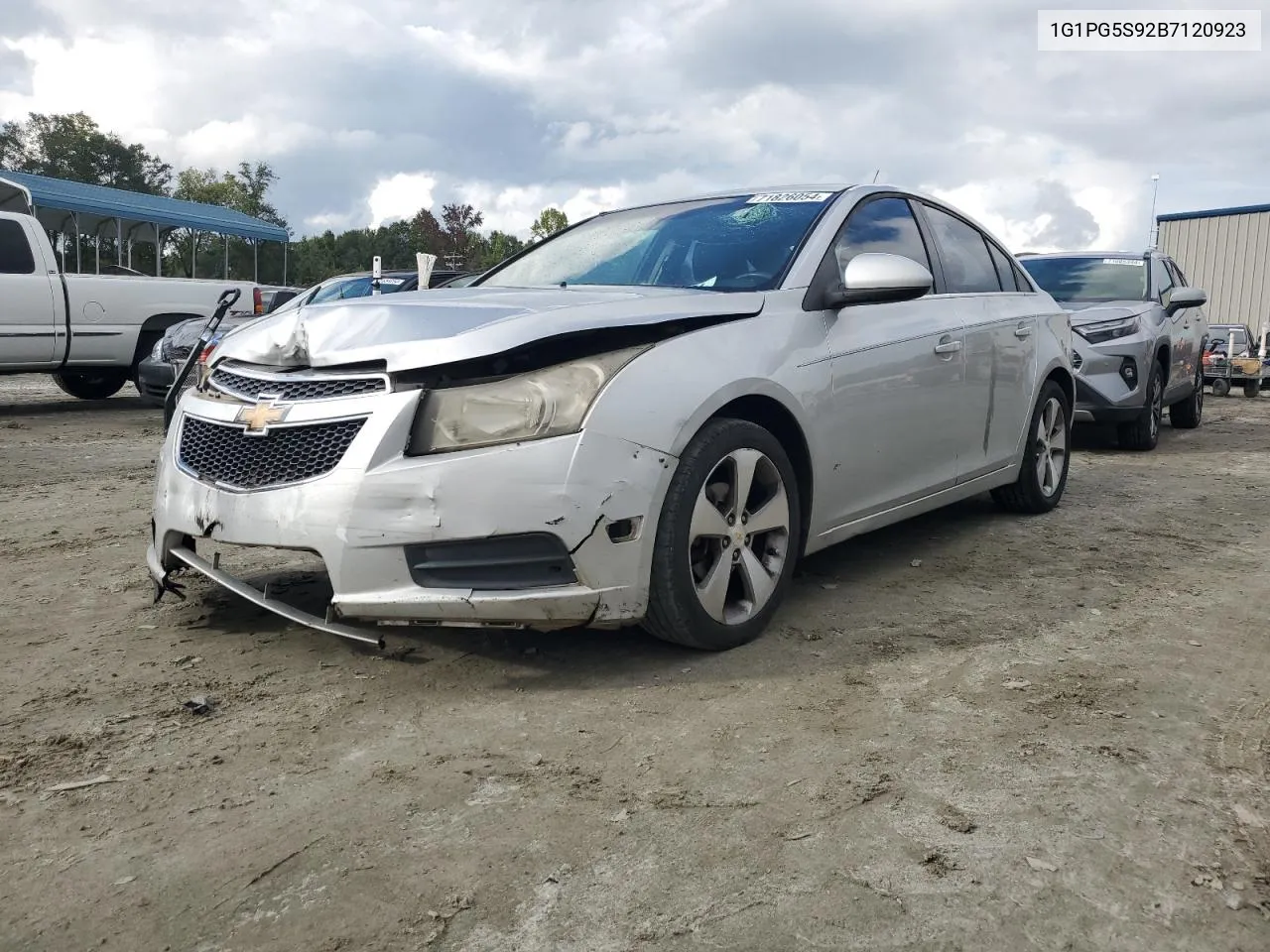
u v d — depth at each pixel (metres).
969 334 4.33
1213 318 25.95
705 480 2.92
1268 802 2.16
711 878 1.86
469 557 2.68
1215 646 3.19
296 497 2.75
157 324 11.43
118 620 3.42
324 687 2.79
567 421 2.68
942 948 1.66
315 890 1.84
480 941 1.68
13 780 2.26
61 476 6.74
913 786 2.21
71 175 63.66
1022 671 2.94
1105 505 5.68
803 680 2.86
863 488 3.70
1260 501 5.85
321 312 3.03
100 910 1.78
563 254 4.18
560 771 2.30
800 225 3.76
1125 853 1.95
